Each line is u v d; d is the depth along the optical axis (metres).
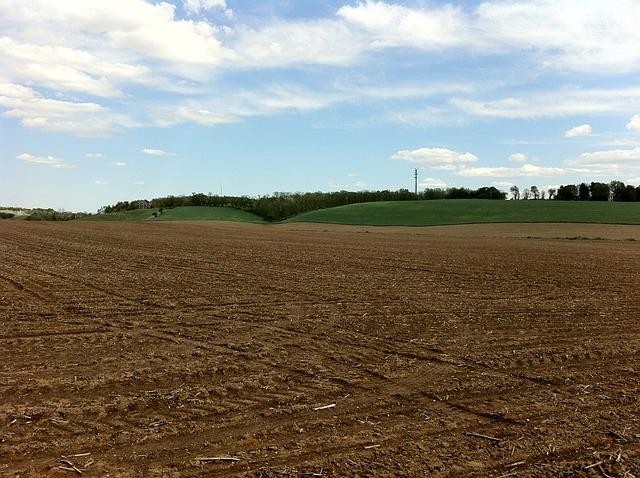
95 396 6.46
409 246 38.53
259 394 6.68
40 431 5.44
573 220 70.12
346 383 7.17
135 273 18.73
